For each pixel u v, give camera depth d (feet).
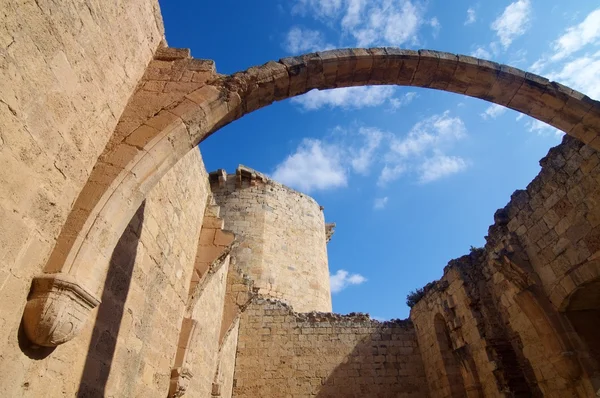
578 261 29.14
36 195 10.39
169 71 18.22
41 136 10.59
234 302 43.47
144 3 17.48
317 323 57.06
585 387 28.27
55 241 11.23
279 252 72.18
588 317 30.94
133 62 16.65
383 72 22.89
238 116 19.56
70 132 11.96
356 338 56.44
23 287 9.90
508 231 36.94
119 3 14.93
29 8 9.87
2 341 9.22
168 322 23.84
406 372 54.24
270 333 55.52
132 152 14.21
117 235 12.92
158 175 15.06
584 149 28.89
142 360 19.90
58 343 10.56
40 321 9.86
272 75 19.61
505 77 23.38
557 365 29.91
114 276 16.69
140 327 19.58
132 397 18.79
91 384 14.80
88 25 12.75
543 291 32.27
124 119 15.56
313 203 86.48
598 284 28.66
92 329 14.87
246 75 18.85
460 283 43.98
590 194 28.37
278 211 77.61
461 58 23.20
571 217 29.96
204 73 18.48
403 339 57.00
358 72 22.40
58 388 12.55
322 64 20.99
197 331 26.76
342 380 52.90
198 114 16.48
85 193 12.55
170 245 24.03
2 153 9.15
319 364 53.72
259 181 79.87
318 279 75.00
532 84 23.29
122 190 13.19
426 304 53.31
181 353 25.04
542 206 32.91
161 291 22.57
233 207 75.00
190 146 16.63
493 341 38.01
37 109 10.36
